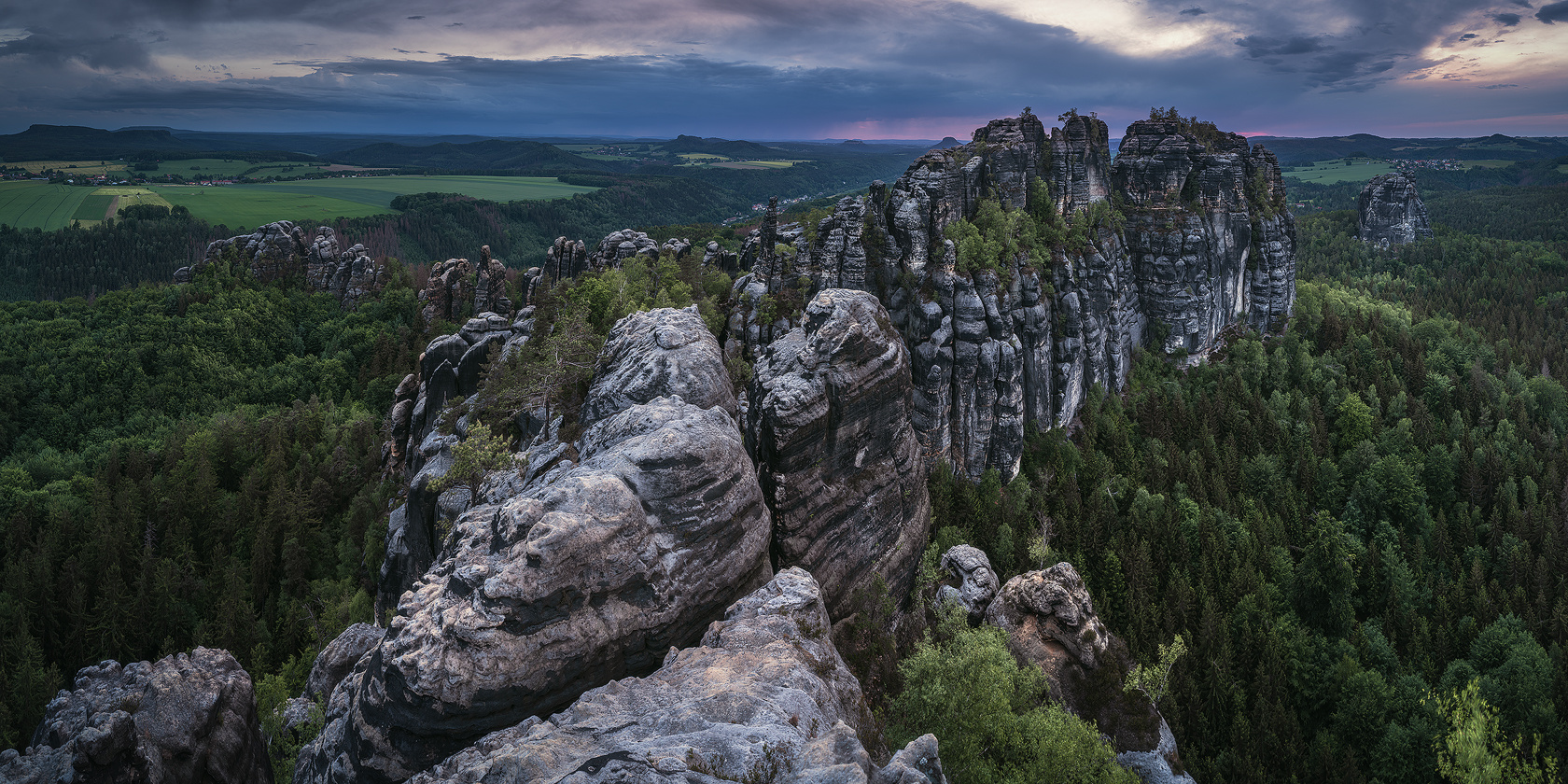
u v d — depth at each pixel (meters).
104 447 145.50
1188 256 150.12
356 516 110.69
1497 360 172.25
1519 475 120.25
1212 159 158.00
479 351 108.69
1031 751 47.12
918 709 50.00
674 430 50.31
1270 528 102.94
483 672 38.31
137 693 43.66
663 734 32.78
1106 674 57.47
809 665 43.16
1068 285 126.19
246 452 134.38
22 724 80.44
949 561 79.81
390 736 38.94
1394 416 134.75
